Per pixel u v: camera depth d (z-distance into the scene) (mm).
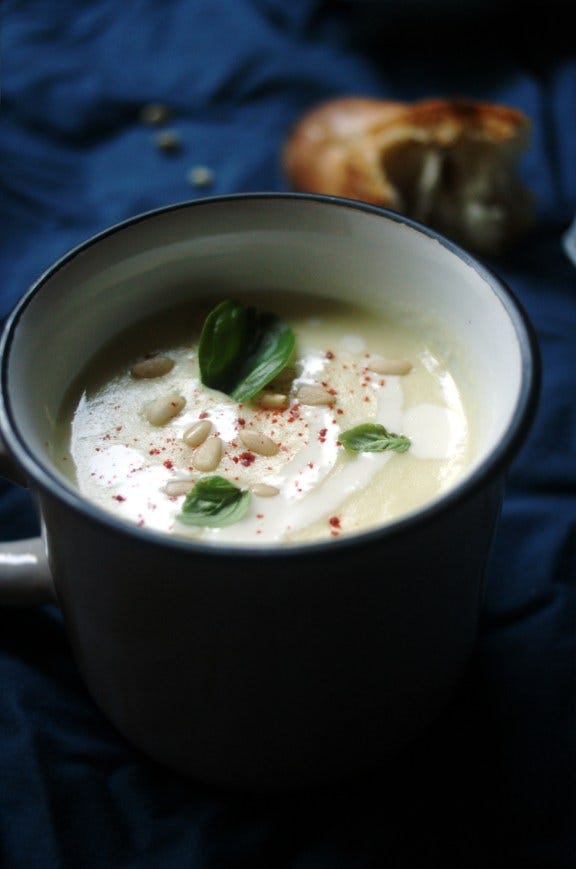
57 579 375
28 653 430
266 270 415
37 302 375
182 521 372
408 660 369
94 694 402
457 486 335
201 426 394
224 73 605
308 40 625
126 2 641
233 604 337
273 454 390
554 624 436
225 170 573
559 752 410
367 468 385
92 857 390
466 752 411
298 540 371
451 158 545
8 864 388
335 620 345
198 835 392
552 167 572
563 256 545
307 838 395
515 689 423
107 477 385
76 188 570
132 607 349
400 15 609
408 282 401
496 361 371
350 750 385
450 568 354
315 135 581
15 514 465
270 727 371
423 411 396
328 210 396
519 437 342
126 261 397
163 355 412
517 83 604
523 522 460
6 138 580
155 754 397
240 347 403
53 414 394
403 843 394
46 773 401
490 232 542
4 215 553
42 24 629
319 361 410
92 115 592
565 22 627
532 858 392
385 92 603
